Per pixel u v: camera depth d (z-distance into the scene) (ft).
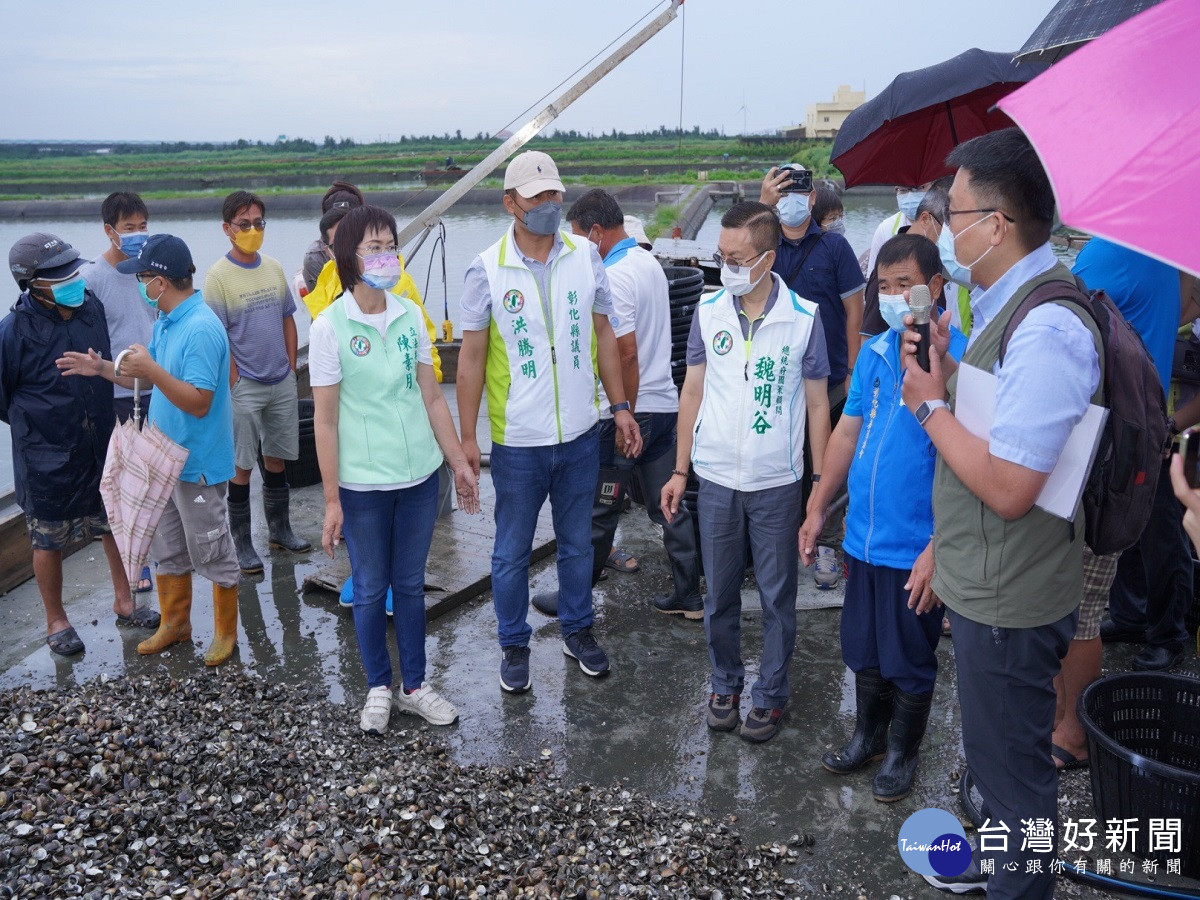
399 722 12.26
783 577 11.30
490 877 8.84
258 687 12.82
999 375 7.18
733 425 11.02
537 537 17.28
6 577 16.22
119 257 15.92
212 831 9.49
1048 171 6.09
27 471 13.55
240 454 16.65
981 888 9.07
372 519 11.52
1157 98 5.88
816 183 20.01
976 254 7.34
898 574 9.94
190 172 319.06
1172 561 12.48
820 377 11.07
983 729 7.90
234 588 13.82
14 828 9.01
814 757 11.43
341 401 11.39
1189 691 10.15
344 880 8.63
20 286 13.44
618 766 11.28
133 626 15.01
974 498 7.58
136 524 13.03
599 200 15.15
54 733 10.71
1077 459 7.00
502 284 11.87
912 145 16.33
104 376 12.93
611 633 14.69
